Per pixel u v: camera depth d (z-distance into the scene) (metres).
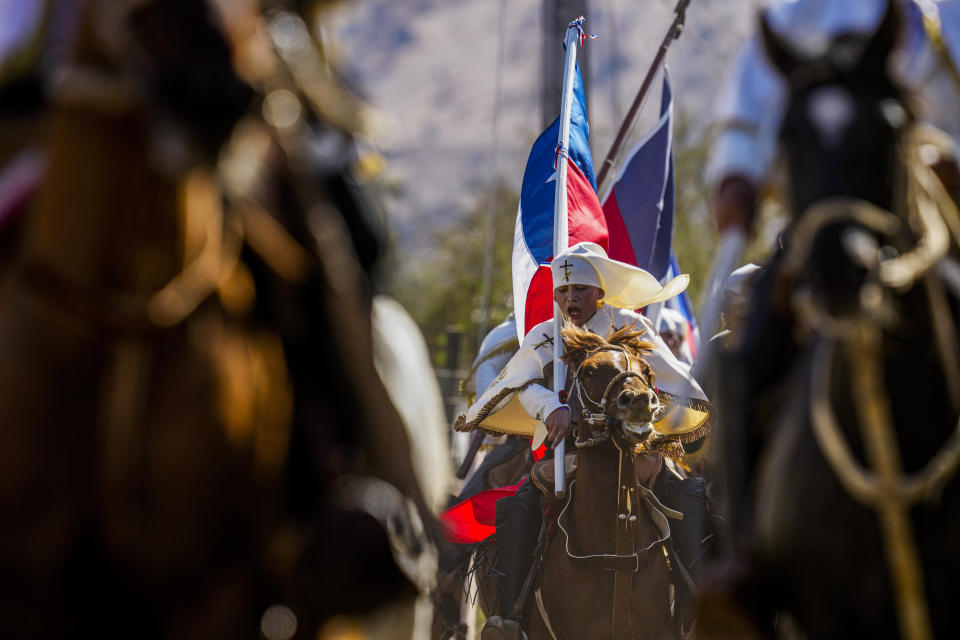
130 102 9.77
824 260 10.09
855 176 10.44
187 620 10.30
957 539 11.09
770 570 11.96
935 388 11.28
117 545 10.02
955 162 11.98
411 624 12.84
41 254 9.98
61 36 10.70
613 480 18.09
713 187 12.27
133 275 10.06
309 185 10.87
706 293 11.99
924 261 10.92
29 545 9.83
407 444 11.24
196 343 10.18
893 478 10.88
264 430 10.49
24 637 9.91
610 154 27.00
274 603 10.70
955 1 12.88
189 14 9.02
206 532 10.17
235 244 10.52
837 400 11.34
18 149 10.98
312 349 11.01
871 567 11.16
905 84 11.09
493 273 66.69
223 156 9.38
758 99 12.24
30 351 9.87
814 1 12.73
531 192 23.89
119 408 9.93
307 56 10.90
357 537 10.52
